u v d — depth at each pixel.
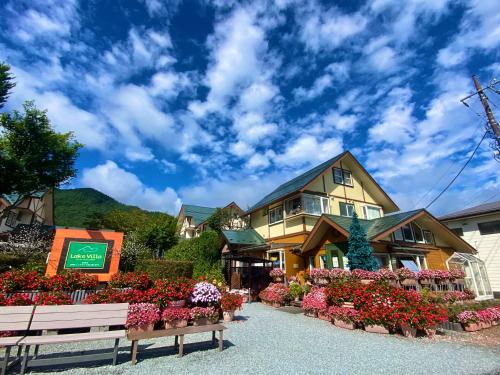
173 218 22.97
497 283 18.20
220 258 18.70
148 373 4.42
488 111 11.44
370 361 5.16
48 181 14.91
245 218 24.97
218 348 5.84
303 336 7.10
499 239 18.64
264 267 16.58
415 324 7.08
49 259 11.62
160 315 7.13
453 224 21.27
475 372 4.66
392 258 13.93
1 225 22.64
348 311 8.12
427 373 4.61
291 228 18.19
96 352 5.51
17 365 4.66
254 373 4.46
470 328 7.95
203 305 8.13
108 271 12.34
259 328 7.99
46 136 14.27
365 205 20.70
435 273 12.09
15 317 4.64
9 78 13.57
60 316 4.88
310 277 13.45
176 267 12.96
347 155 20.47
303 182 19.05
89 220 30.80
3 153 13.22
